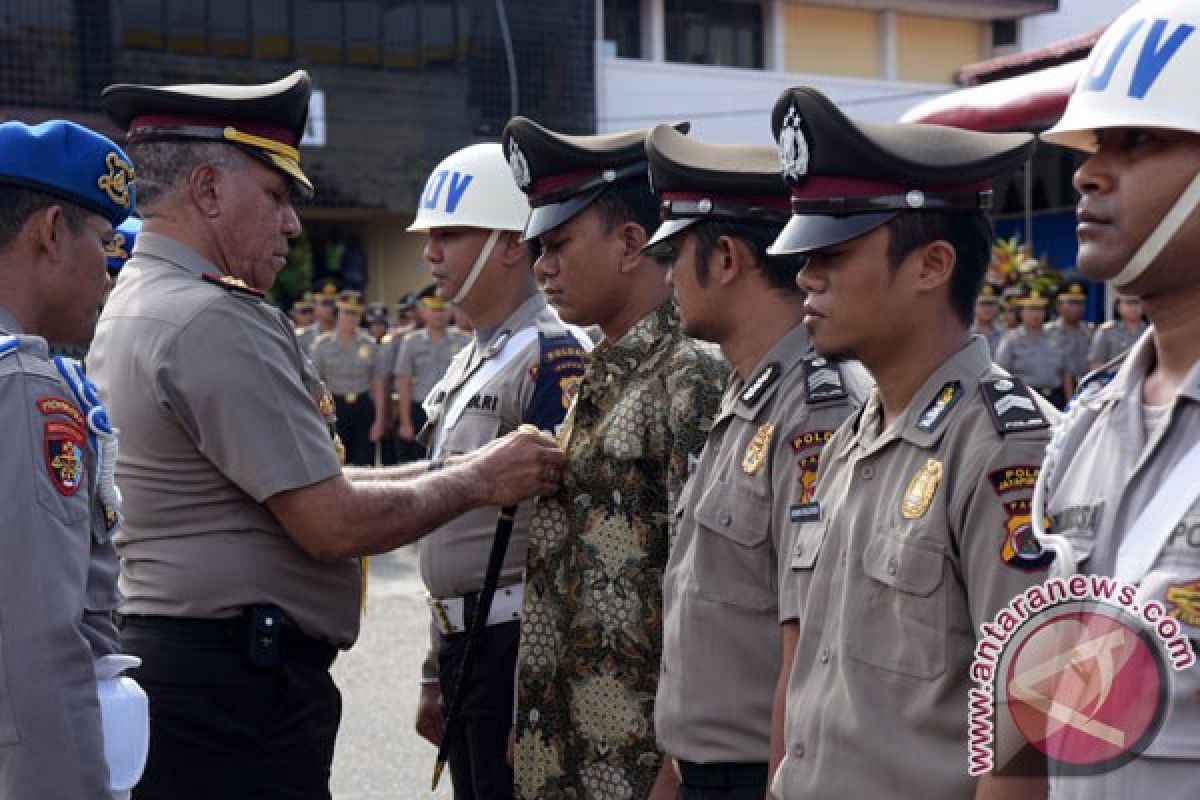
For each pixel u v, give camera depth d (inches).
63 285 98.4
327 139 830.5
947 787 75.4
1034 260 628.7
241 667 115.4
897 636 78.1
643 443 114.7
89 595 94.5
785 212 102.0
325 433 116.0
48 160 97.0
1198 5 64.2
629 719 116.2
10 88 748.6
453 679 140.7
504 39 848.3
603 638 116.9
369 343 587.5
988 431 76.8
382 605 339.9
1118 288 67.3
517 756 120.9
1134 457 66.9
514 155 124.0
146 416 113.8
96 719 89.0
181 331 112.7
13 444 88.3
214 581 114.3
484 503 119.0
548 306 144.0
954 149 82.1
